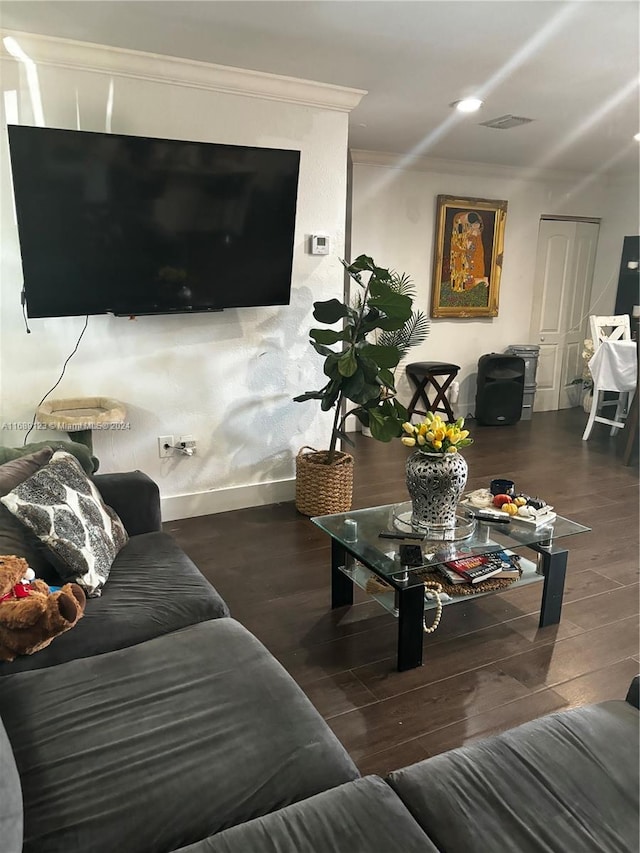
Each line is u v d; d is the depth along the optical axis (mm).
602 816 1091
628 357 5055
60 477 2012
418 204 5527
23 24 2488
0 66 2645
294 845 1037
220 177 2938
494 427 5816
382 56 2830
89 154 2615
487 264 5957
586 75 3092
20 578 1659
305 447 3652
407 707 1983
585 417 6281
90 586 1844
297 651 2281
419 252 5645
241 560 3016
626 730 1301
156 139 2730
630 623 2471
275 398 3623
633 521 3484
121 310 2904
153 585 1933
